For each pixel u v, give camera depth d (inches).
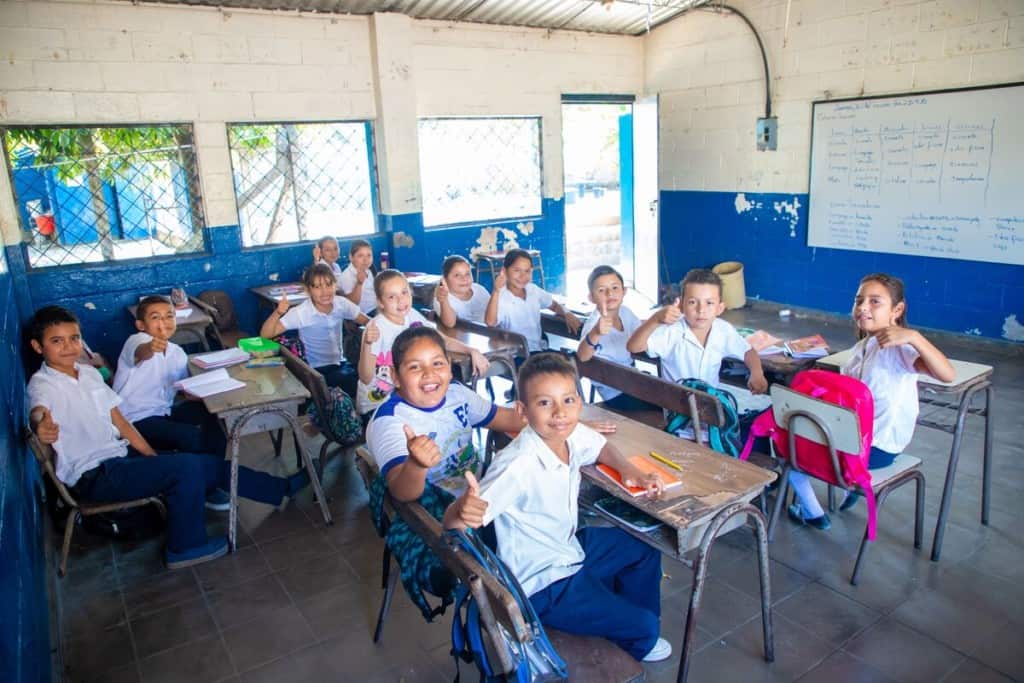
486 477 66.7
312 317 152.9
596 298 128.3
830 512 114.4
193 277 219.0
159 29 202.5
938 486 121.3
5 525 66.7
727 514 69.4
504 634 56.3
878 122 222.7
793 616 90.0
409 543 72.5
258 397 112.0
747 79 261.0
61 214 201.5
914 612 89.7
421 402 79.1
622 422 88.5
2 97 184.1
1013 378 178.1
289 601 99.4
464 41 257.3
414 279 216.7
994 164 197.8
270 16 219.3
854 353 103.1
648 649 66.9
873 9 218.5
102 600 101.2
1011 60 190.5
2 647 50.5
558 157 290.8
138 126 206.1
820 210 245.4
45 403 102.4
